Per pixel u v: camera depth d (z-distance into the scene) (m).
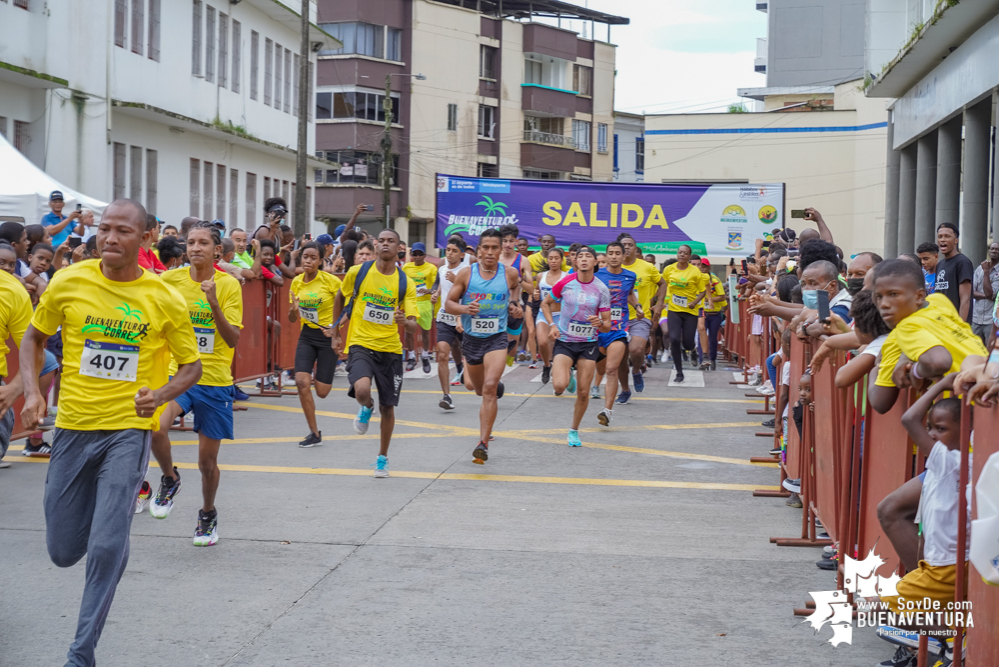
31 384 4.11
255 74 28.62
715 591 5.14
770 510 6.97
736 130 44.00
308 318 9.30
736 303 13.90
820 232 10.06
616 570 5.50
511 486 7.68
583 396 9.36
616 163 58.41
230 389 5.99
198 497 7.16
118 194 21.61
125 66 21.38
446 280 11.84
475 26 49.47
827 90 49.97
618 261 11.67
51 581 5.23
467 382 10.16
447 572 5.43
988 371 3.18
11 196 13.50
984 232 17.02
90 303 4.09
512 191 24.95
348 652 4.27
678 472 8.28
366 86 46.00
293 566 5.51
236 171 28.03
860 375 4.61
